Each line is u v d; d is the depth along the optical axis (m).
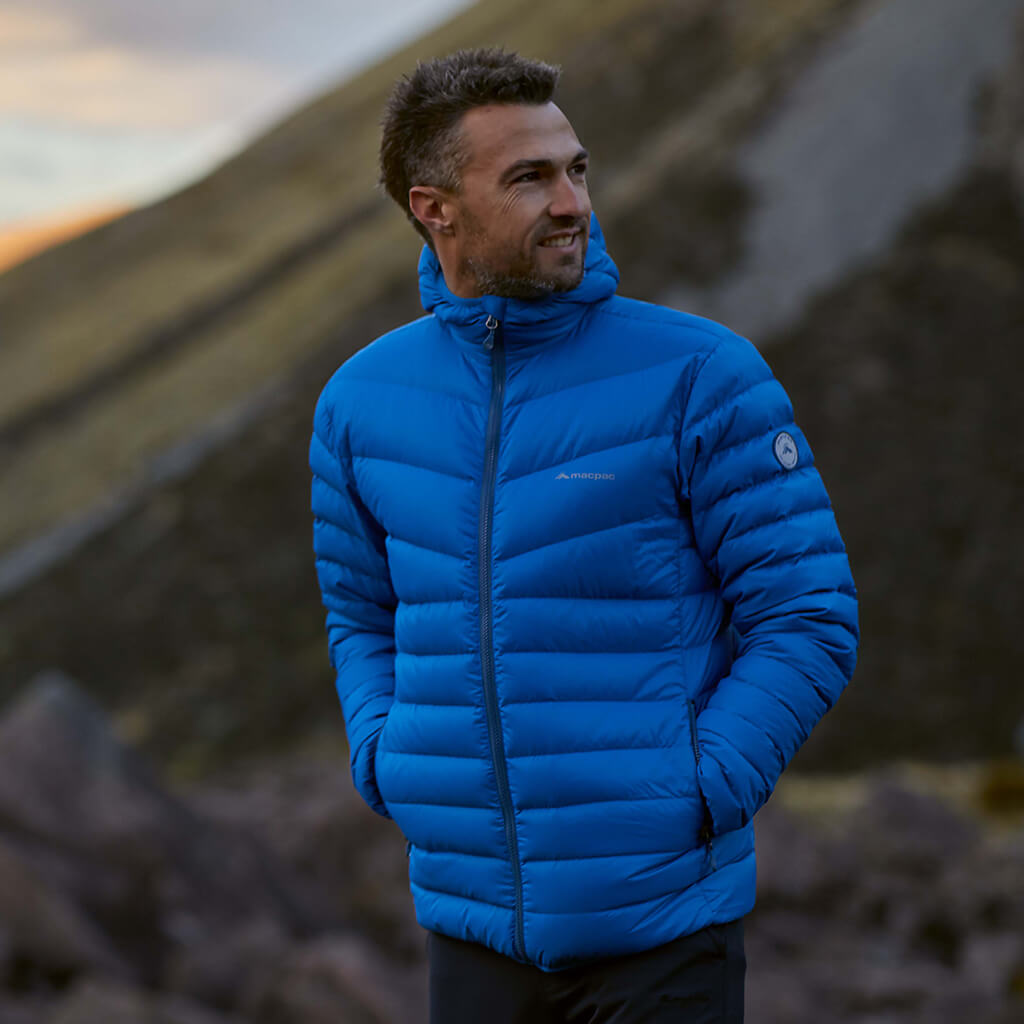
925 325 33.69
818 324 33.91
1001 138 39.25
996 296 34.22
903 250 36.00
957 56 43.16
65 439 37.41
